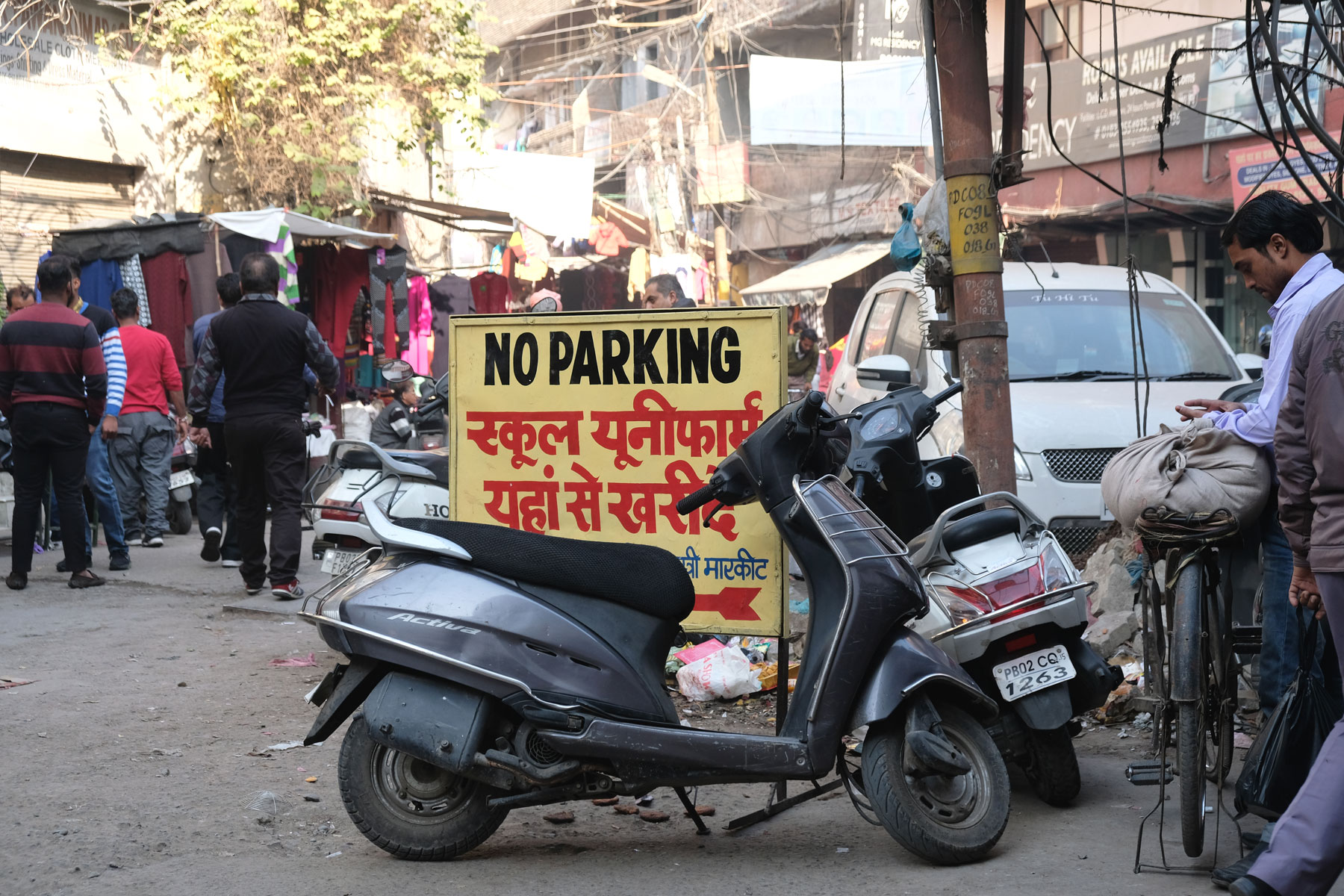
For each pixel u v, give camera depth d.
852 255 22.53
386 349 13.22
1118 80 5.11
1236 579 4.23
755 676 5.61
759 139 19.94
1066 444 7.14
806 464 3.97
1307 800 2.85
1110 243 20.08
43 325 8.35
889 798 3.58
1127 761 4.77
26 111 12.92
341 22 14.74
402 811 3.70
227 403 7.77
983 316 5.58
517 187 18.72
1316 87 14.98
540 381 4.64
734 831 4.01
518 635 3.61
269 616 7.55
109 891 3.44
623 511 4.55
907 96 20.28
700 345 4.47
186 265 11.90
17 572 8.49
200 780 4.52
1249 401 4.67
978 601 4.10
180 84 14.39
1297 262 3.76
